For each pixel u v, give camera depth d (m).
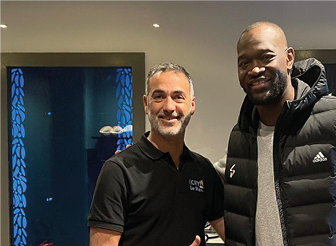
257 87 1.26
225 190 1.46
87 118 2.52
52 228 2.56
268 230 1.27
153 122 1.38
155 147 1.41
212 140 2.42
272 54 1.24
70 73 2.50
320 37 2.35
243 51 1.29
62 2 2.42
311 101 1.22
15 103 2.52
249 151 1.39
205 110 2.41
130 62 2.41
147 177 1.35
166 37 2.40
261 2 2.36
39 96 2.53
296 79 1.37
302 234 1.18
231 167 1.45
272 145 1.31
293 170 1.22
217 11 2.38
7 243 2.48
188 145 2.43
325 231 1.15
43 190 2.55
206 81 2.40
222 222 1.57
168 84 1.36
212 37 2.39
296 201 1.19
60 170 2.55
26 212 2.55
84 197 2.54
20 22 2.44
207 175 1.53
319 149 1.19
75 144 2.54
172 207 1.36
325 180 1.16
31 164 2.54
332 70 2.36
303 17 2.35
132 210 1.33
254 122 1.38
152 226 1.33
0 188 2.48
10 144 2.52
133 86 2.41
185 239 1.36
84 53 2.42
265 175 1.31
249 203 1.33
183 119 1.38
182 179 1.41
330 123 1.19
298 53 2.35
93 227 1.31
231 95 2.39
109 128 2.51
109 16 2.42
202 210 1.46
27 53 2.43
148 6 2.40
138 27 2.41
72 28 2.43
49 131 2.54
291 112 1.21
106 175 1.34
